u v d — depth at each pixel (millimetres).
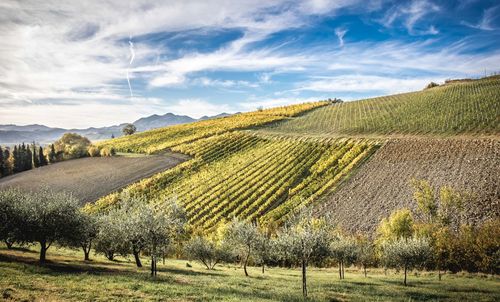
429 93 153125
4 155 145875
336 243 37719
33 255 31766
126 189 93938
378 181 72750
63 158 141875
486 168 63219
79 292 18938
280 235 27469
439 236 44969
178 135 160125
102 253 41344
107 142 170375
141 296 19125
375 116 132125
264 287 27234
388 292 27891
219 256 43344
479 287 31000
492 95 117625
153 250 28016
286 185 83250
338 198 70438
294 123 152000
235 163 106875
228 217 72438
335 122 138250
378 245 46688
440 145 79688
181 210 45500
